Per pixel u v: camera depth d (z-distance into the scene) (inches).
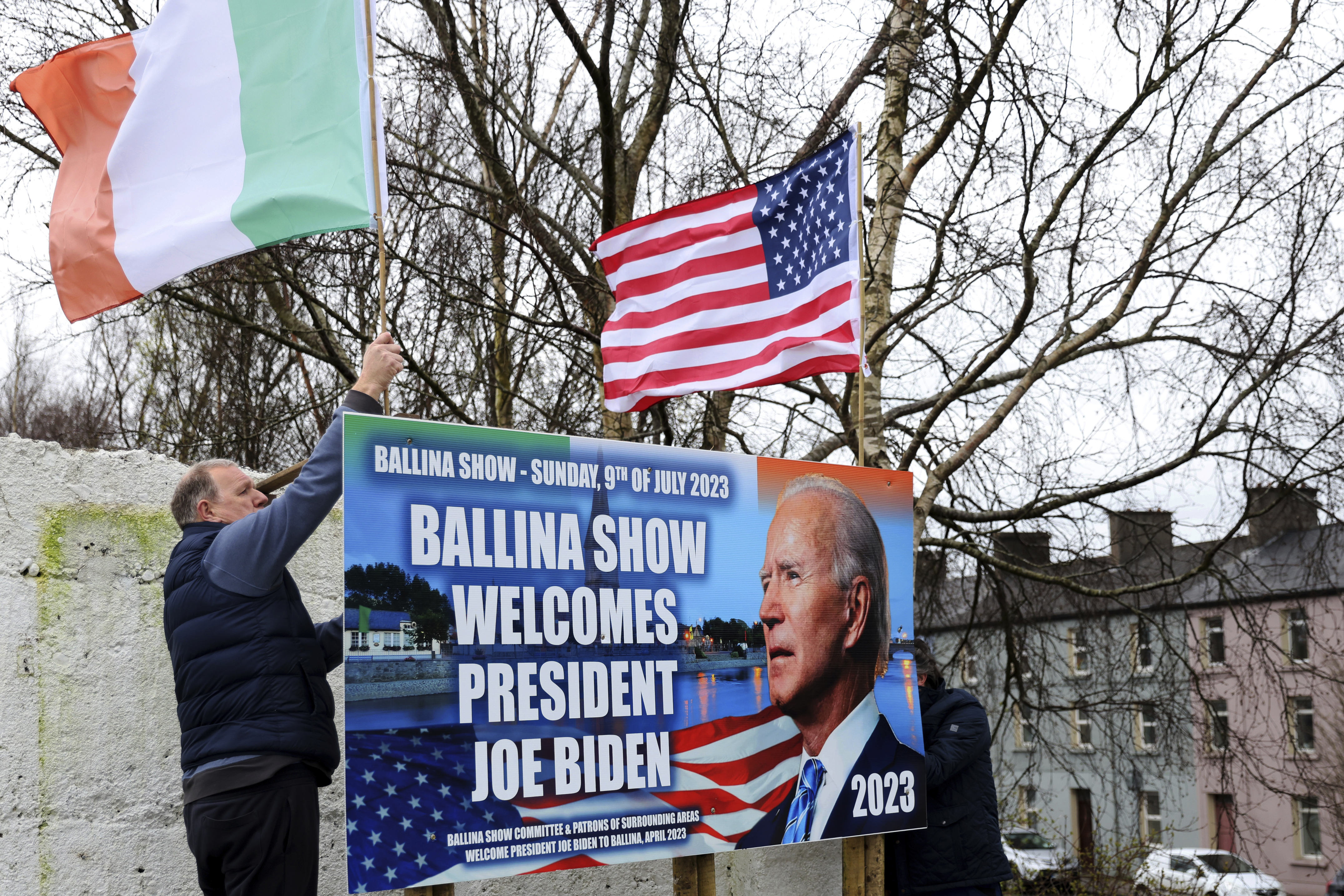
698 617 146.2
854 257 178.5
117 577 141.0
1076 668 430.0
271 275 373.4
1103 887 425.1
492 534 132.7
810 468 159.5
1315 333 345.4
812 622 155.5
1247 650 384.5
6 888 127.0
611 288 199.8
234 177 153.9
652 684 141.3
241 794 110.6
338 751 120.7
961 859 169.9
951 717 172.4
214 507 126.0
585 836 133.6
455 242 372.2
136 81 156.9
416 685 125.4
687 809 141.6
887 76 324.5
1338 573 357.1
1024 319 337.1
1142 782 426.9
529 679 132.6
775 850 182.1
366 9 155.8
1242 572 381.4
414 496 128.1
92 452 143.3
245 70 156.6
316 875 116.2
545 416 433.1
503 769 129.3
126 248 151.7
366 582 123.8
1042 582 427.8
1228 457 366.0
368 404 130.0
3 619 131.4
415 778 123.8
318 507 119.7
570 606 136.9
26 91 158.2
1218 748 392.5
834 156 183.9
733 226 191.8
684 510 147.3
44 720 132.6
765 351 184.5
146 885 137.6
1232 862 582.2
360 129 153.4
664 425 362.0
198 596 116.0
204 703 113.4
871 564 161.5
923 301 332.2
